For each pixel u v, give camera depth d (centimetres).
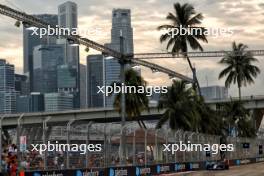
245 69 10125
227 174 4309
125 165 3528
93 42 4388
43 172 2628
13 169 2419
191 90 6662
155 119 10362
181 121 6281
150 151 4047
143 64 5528
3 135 2472
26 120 6469
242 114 9969
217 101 10231
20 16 3778
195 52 5975
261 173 4459
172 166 4459
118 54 4638
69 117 9675
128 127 3628
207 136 5584
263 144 9381
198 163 5162
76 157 2945
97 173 3150
